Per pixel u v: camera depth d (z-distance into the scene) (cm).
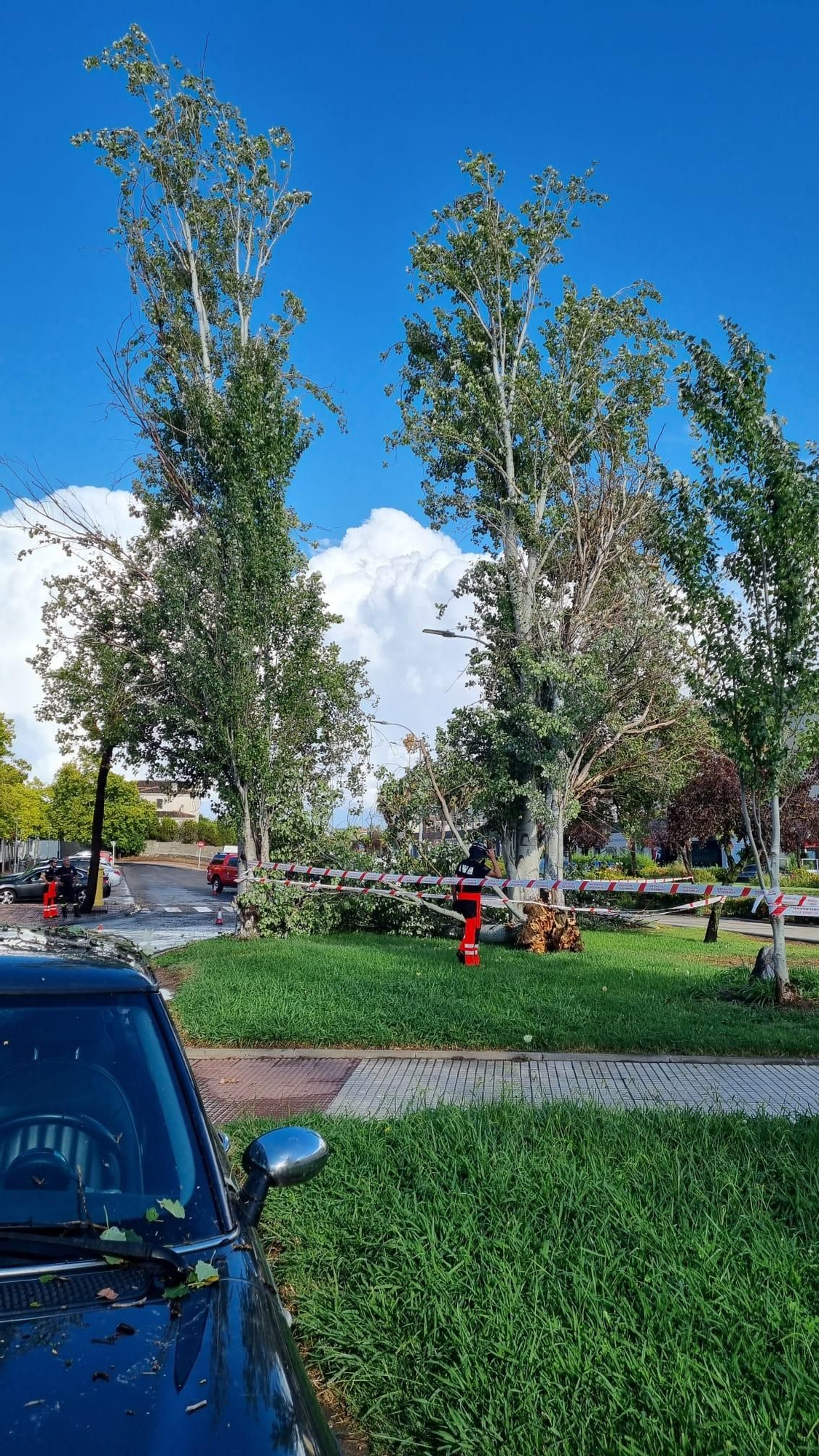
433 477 2125
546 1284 423
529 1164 556
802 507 1170
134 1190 275
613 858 4047
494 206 2061
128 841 7019
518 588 1950
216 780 1964
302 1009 1088
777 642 1181
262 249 1958
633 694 1942
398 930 2036
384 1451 357
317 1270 471
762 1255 442
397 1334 407
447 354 2156
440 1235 478
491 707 2006
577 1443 332
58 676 2139
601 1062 935
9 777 4831
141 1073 302
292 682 1888
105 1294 240
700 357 1234
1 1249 250
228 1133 662
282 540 1850
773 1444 318
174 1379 214
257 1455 198
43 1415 199
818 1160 571
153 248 1927
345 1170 576
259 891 1858
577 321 1911
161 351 1927
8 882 3988
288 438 1864
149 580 1984
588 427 1955
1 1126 282
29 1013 306
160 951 1802
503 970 1420
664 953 1816
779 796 1222
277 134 1948
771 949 1219
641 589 1862
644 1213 488
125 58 1889
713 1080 862
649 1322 391
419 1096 804
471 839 2070
